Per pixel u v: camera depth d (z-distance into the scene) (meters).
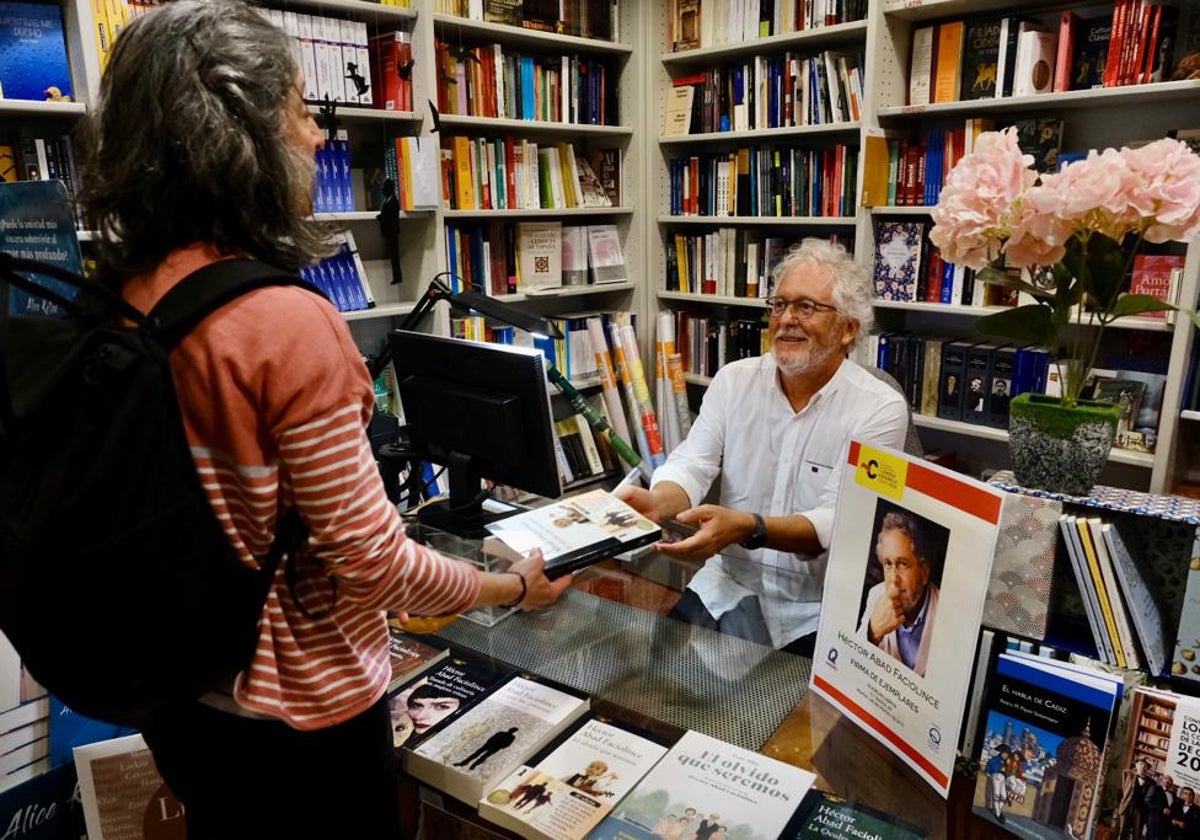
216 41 0.76
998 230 1.09
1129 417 2.56
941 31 2.87
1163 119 2.66
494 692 1.18
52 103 2.21
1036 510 1.05
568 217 3.85
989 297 2.83
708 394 2.24
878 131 2.99
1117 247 1.06
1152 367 2.57
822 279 1.94
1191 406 2.46
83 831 1.46
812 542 1.77
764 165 3.42
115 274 0.82
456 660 1.28
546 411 1.43
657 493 1.97
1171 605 1.11
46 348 0.74
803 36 3.15
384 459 1.73
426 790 1.05
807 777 1.00
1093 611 1.04
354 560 0.79
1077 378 1.12
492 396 1.47
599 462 3.79
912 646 1.03
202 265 0.78
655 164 3.81
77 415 0.69
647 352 3.97
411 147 2.91
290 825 0.94
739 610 1.43
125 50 0.76
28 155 2.26
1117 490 1.14
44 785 1.40
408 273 3.23
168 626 0.72
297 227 0.86
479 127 3.42
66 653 0.74
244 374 0.73
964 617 0.95
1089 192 0.98
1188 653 0.99
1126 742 0.90
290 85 0.83
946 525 0.99
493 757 1.03
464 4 3.10
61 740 1.41
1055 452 1.09
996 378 2.85
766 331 3.41
